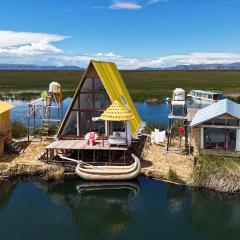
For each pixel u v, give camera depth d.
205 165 30.73
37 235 23.56
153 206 27.58
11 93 97.38
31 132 46.25
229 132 33.66
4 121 38.75
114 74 44.56
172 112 37.84
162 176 32.06
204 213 26.30
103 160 35.44
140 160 35.50
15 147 38.16
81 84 37.31
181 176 31.39
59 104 46.41
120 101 38.91
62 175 32.84
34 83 135.62
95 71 37.38
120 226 24.84
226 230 23.98
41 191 30.89
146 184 31.28
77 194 30.50
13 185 32.00
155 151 38.41
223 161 30.84
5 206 28.05
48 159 34.78
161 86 119.00
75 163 34.00
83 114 39.06
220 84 125.31
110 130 37.31
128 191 31.06
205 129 32.94
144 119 60.72
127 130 34.19
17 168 33.25
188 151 37.88
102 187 31.58
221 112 31.72
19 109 72.50
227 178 29.47
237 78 164.50
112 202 28.97
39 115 64.12
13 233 23.75
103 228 24.67
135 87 115.62
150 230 24.17
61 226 25.02
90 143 34.72
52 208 27.92
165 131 44.91
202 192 29.58
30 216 26.44
